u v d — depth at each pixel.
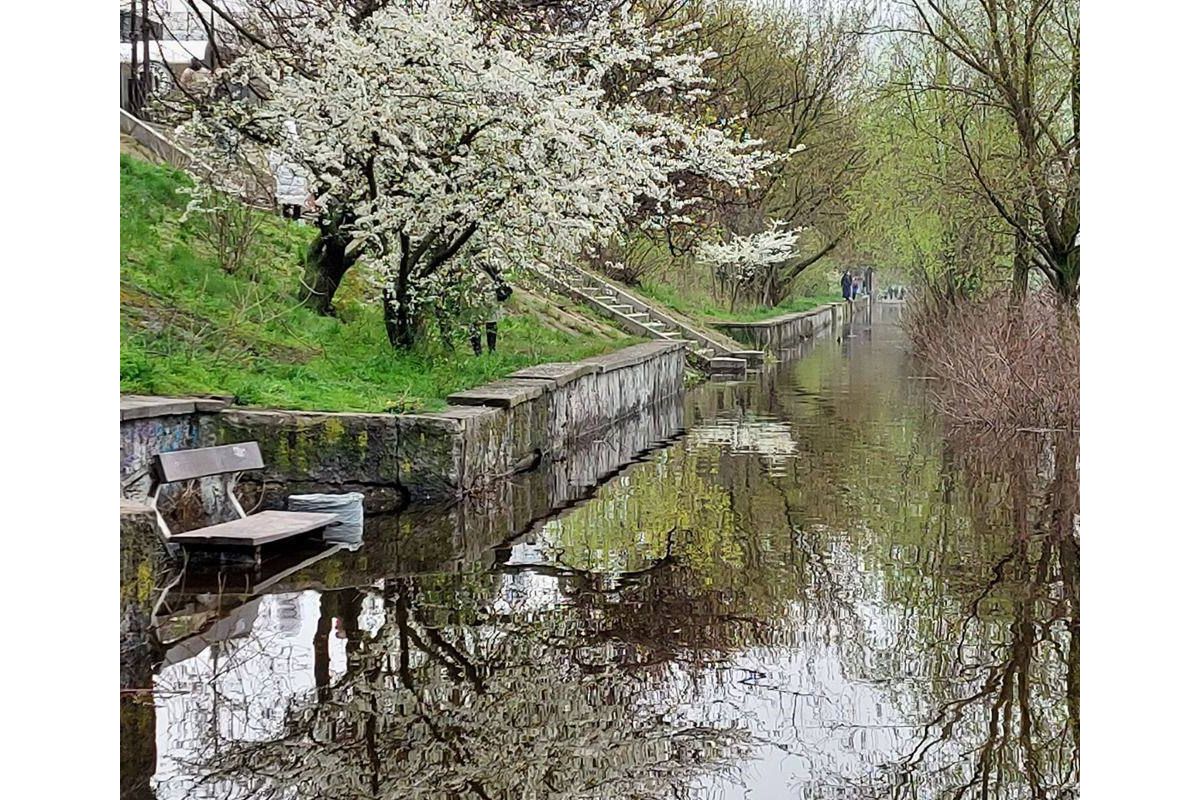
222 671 5.50
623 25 13.91
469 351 13.23
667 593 7.03
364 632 6.12
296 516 7.92
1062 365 14.41
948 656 5.93
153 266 10.90
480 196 10.70
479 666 5.67
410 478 9.11
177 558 7.50
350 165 10.95
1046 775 4.57
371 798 4.24
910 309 22.91
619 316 20.16
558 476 11.20
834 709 5.21
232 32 12.48
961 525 9.02
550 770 4.52
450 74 10.05
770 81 28.48
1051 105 15.31
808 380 21.64
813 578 7.45
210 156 11.09
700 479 11.08
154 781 4.34
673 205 16.89
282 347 10.61
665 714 5.11
